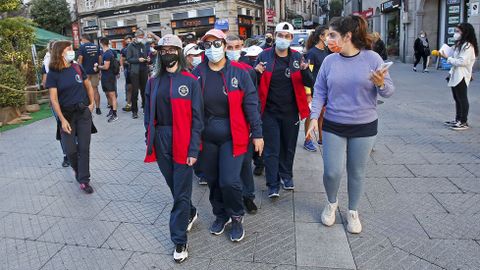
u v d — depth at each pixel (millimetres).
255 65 4262
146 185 4785
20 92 8758
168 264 3133
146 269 3078
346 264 3012
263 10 33281
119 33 33281
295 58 4066
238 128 3252
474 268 2877
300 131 7102
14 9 11109
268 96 4125
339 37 3045
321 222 3672
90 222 3889
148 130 3152
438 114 7734
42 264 3203
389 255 3094
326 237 3412
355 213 3438
